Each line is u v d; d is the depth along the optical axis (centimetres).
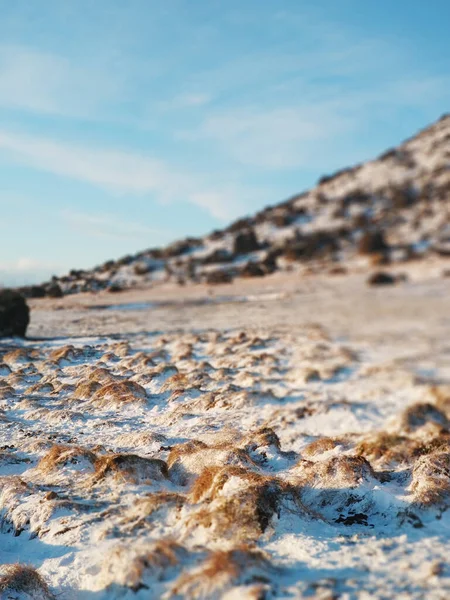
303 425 1548
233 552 645
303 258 9681
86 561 723
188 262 10088
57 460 1086
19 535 838
